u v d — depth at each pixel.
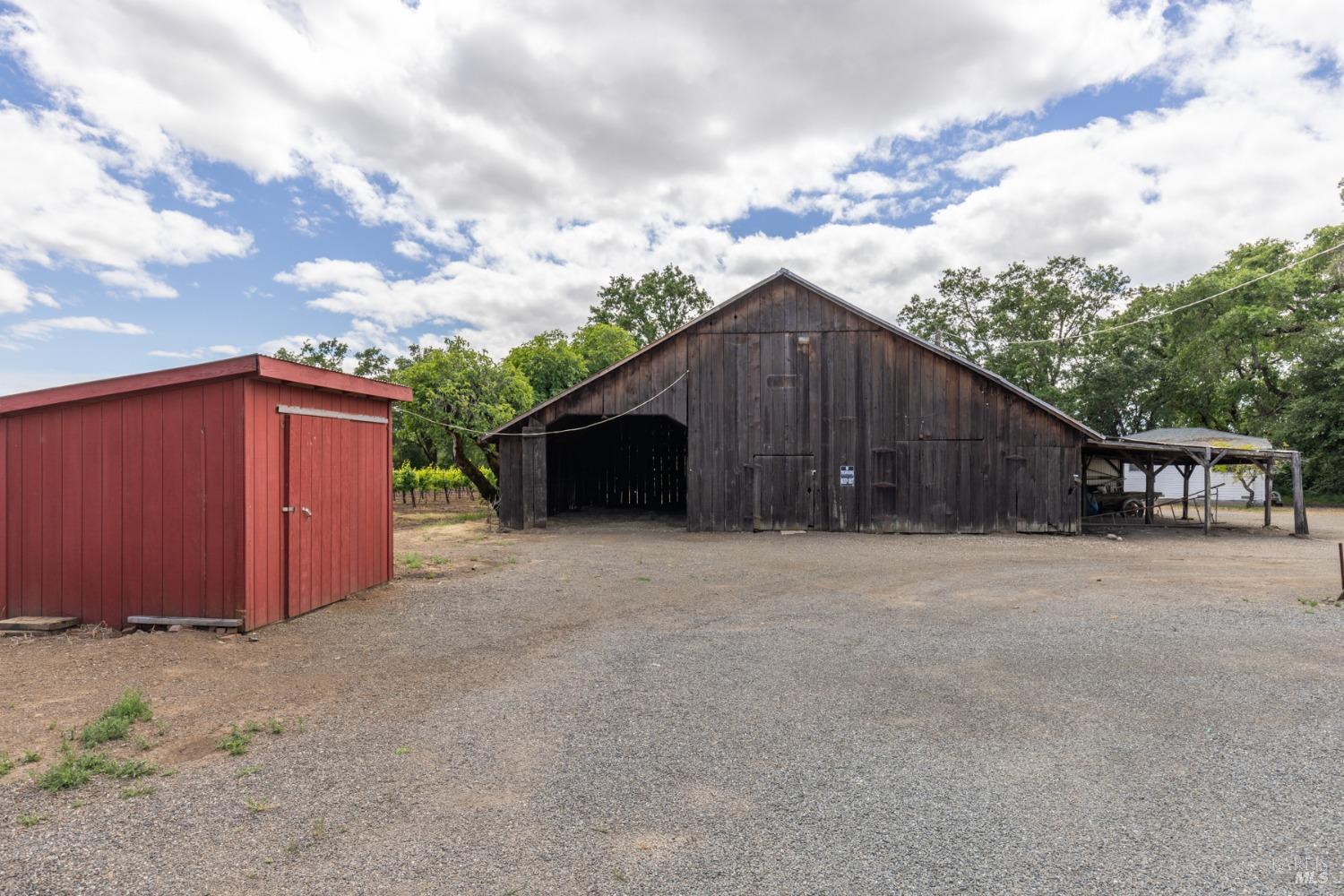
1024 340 32.66
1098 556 11.90
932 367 15.51
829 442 15.84
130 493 6.53
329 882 2.56
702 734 4.02
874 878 2.59
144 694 4.68
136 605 6.50
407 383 20.38
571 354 30.81
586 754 3.75
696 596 8.34
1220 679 4.96
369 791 3.30
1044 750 3.77
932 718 4.26
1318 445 25.31
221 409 6.39
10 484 6.73
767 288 16.12
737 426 16.08
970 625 6.74
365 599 7.99
